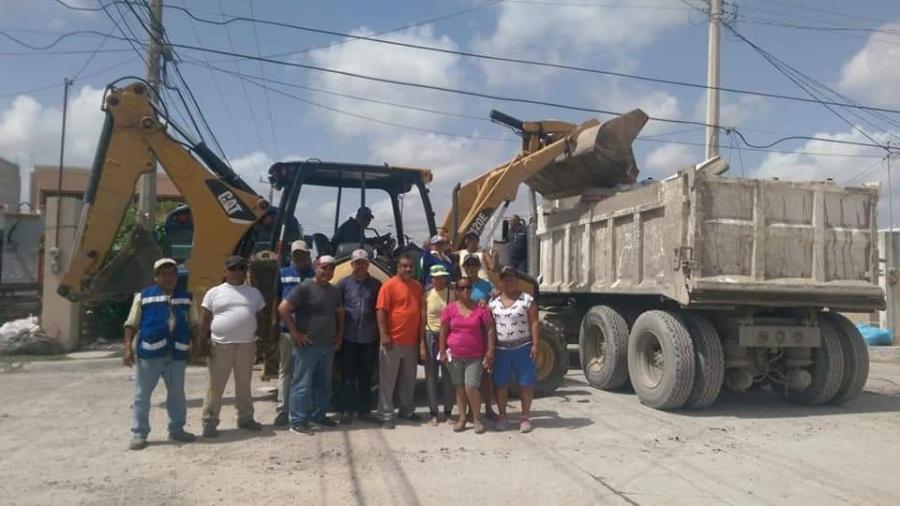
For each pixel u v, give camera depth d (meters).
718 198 8.95
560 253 12.59
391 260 10.11
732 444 7.54
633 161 12.02
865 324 18.92
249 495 5.75
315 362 7.91
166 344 7.32
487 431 8.03
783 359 9.79
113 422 8.46
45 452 7.04
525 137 12.62
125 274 9.92
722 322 9.55
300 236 10.22
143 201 15.43
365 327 8.31
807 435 7.99
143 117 9.76
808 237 9.25
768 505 5.61
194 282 9.77
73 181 32.44
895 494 5.90
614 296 11.34
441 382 9.10
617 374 10.51
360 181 10.30
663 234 9.37
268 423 8.40
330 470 6.45
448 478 6.23
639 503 5.63
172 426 7.49
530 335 8.14
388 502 5.60
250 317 7.82
